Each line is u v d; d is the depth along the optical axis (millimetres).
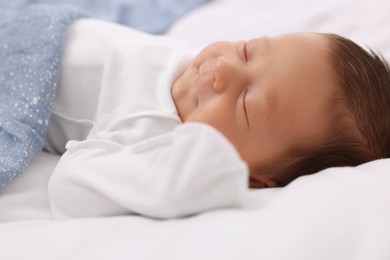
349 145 865
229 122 824
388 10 1321
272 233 560
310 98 838
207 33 1334
